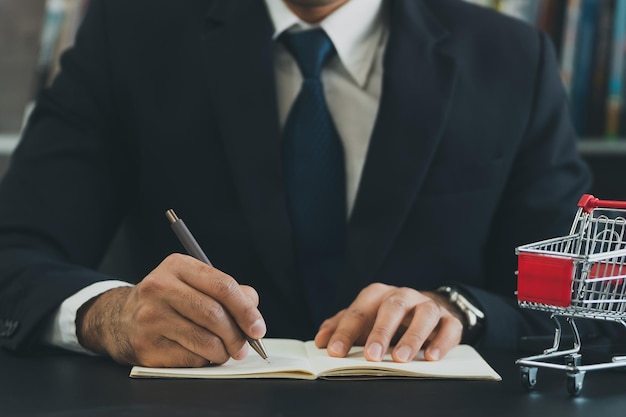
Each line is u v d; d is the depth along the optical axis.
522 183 1.90
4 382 1.17
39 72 2.54
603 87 2.65
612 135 2.66
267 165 1.71
